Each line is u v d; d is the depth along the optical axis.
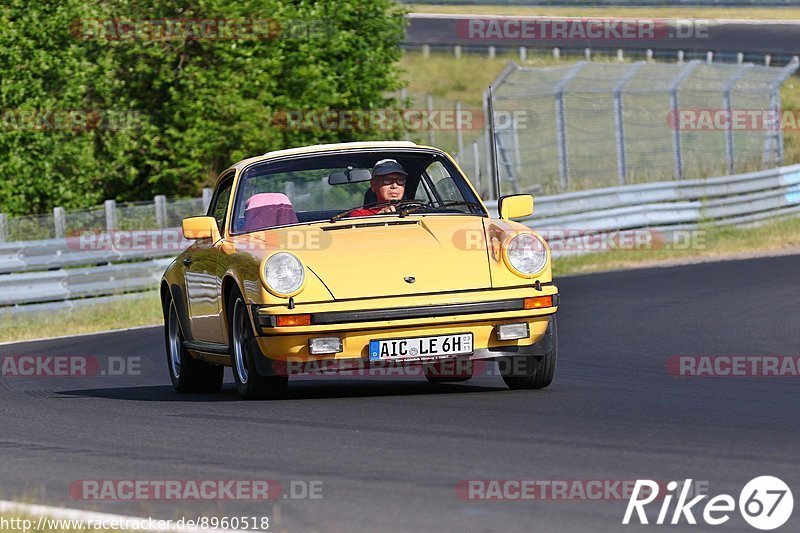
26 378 32.88
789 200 75.94
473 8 158.00
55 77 64.81
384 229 24.33
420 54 142.62
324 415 21.67
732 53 126.88
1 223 51.91
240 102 68.69
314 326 22.30
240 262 23.72
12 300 48.56
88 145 65.81
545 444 18.16
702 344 33.41
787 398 23.44
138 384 31.17
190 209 57.53
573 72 75.25
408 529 13.52
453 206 25.73
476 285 22.94
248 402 23.98
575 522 13.67
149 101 71.56
